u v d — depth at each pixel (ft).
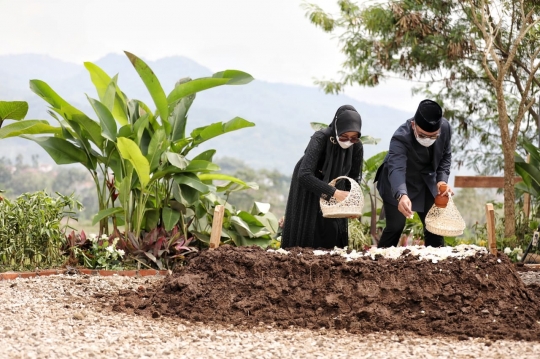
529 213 32.91
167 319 15.51
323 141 18.90
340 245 20.01
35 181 222.07
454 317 14.97
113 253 22.95
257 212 27.71
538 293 17.43
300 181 18.70
